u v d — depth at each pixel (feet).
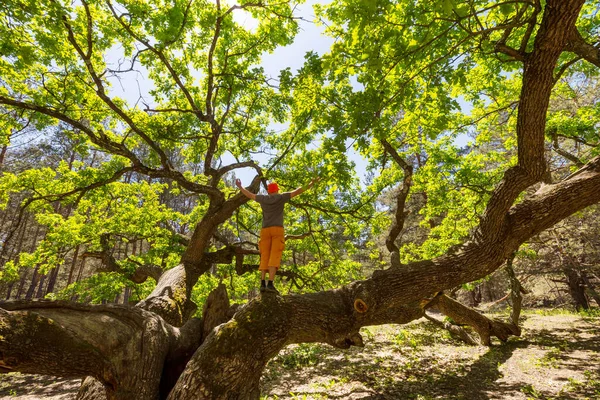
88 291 40.55
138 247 102.01
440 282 17.19
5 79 25.91
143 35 26.73
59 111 27.71
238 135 38.55
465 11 12.61
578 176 17.33
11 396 30.48
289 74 21.17
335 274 42.47
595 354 29.71
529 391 21.31
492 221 17.70
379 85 16.08
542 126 15.74
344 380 26.53
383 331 50.57
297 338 15.21
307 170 34.76
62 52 25.98
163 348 15.61
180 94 36.58
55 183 32.96
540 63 14.06
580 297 74.38
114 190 39.83
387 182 39.06
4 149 72.90
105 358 13.16
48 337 11.59
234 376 13.10
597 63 17.12
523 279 77.15
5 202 35.50
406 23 13.26
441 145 40.55
